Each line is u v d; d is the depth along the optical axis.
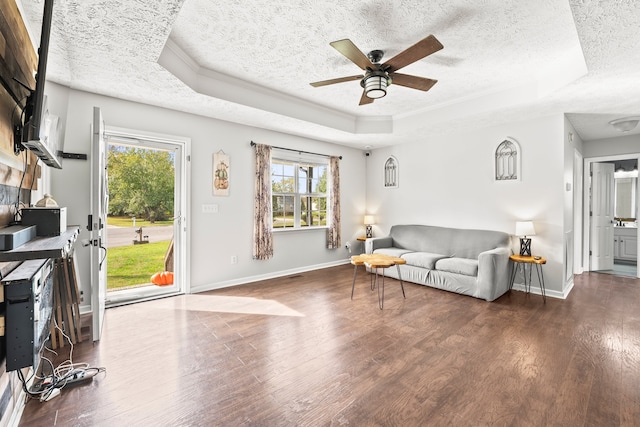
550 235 3.97
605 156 5.14
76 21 2.00
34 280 1.44
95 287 2.52
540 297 3.86
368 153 6.39
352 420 1.65
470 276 3.88
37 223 1.77
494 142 4.48
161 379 2.04
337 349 2.46
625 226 6.38
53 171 3.01
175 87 3.07
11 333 1.36
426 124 4.48
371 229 6.24
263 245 4.60
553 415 1.67
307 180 5.50
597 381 1.99
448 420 1.64
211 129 4.12
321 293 4.01
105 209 3.19
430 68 3.16
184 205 3.91
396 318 3.13
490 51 2.80
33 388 1.88
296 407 1.75
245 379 2.04
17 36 1.79
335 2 2.13
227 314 3.23
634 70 2.63
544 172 4.02
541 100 3.39
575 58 2.83
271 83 3.60
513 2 2.11
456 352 2.40
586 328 2.86
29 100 1.62
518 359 2.29
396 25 2.41
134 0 1.81
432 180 5.26
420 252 4.89
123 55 2.45
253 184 4.61
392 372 2.12
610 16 1.90
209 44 2.72
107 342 2.57
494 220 4.50
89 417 1.67
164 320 3.06
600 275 5.10
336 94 3.96
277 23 2.39
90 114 3.21
